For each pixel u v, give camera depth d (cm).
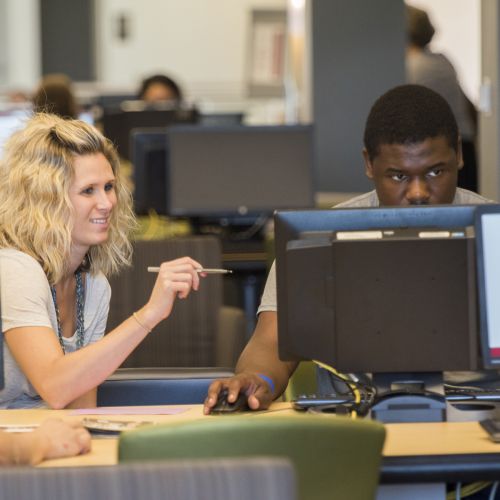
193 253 998
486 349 575
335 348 598
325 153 1784
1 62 3005
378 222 611
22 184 689
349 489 456
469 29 2691
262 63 2781
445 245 588
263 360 677
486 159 1409
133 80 3061
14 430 583
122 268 984
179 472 331
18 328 664
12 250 686
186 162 1470
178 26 3083
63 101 1612
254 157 1473
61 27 3041
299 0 1864
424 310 591
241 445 441
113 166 727
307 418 446
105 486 329
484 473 523
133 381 735
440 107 686
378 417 598
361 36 1769
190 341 994
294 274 610
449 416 606
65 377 647
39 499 329
